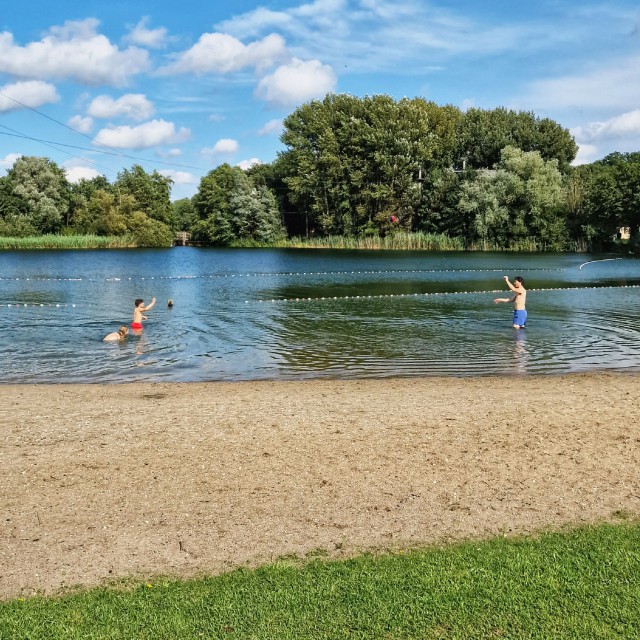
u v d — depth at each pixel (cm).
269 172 11044
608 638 532
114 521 770
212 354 1961
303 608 580
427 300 3378
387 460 962
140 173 11706
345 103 9256
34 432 1107
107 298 3462
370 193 8838
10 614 581
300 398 1384
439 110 9600
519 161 8131
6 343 2130
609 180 7956
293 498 830
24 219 10038
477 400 1349
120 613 578
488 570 640
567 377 1628
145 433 1096
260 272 5322
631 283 4269
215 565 668
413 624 554
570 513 781
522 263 6203
